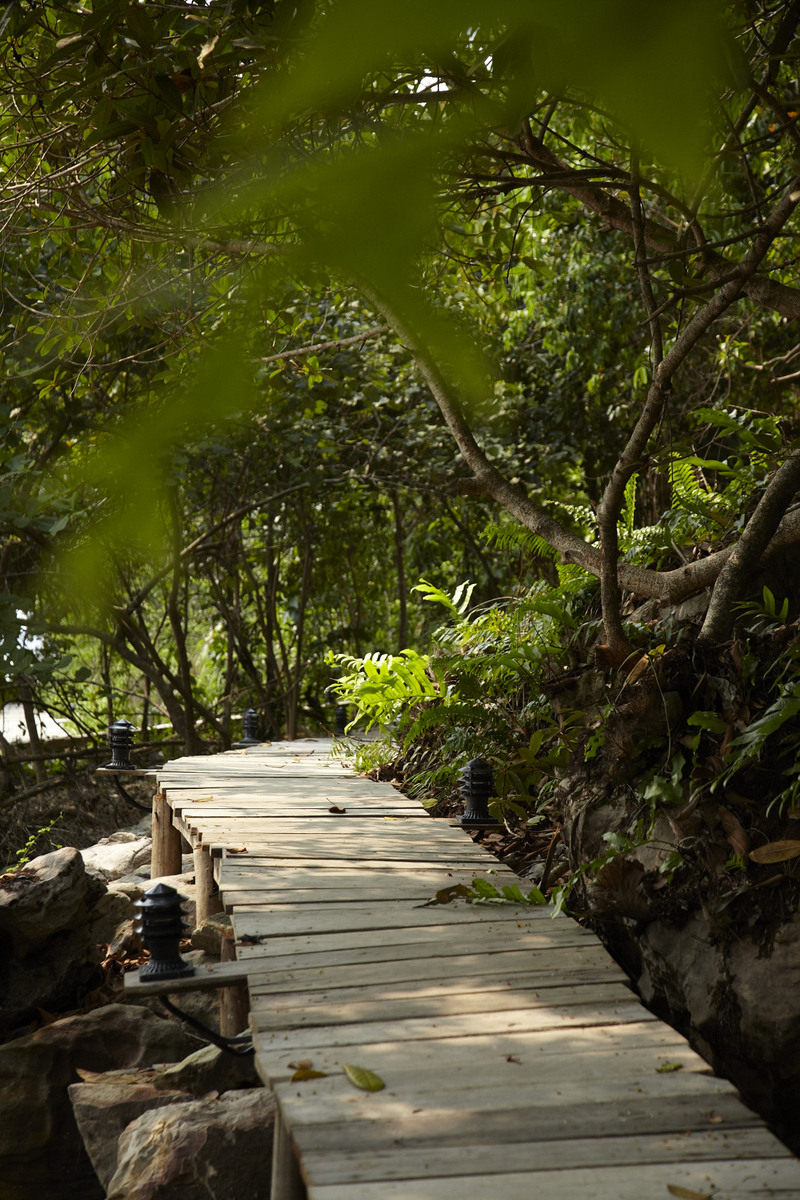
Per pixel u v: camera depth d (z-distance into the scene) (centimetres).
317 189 43
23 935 517
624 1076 239
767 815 346
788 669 381
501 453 1030
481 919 365
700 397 855
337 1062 247
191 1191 323
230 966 316
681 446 516
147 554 50
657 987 362
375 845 478
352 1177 194
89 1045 450
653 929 362
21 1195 421
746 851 341
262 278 50
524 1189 191
